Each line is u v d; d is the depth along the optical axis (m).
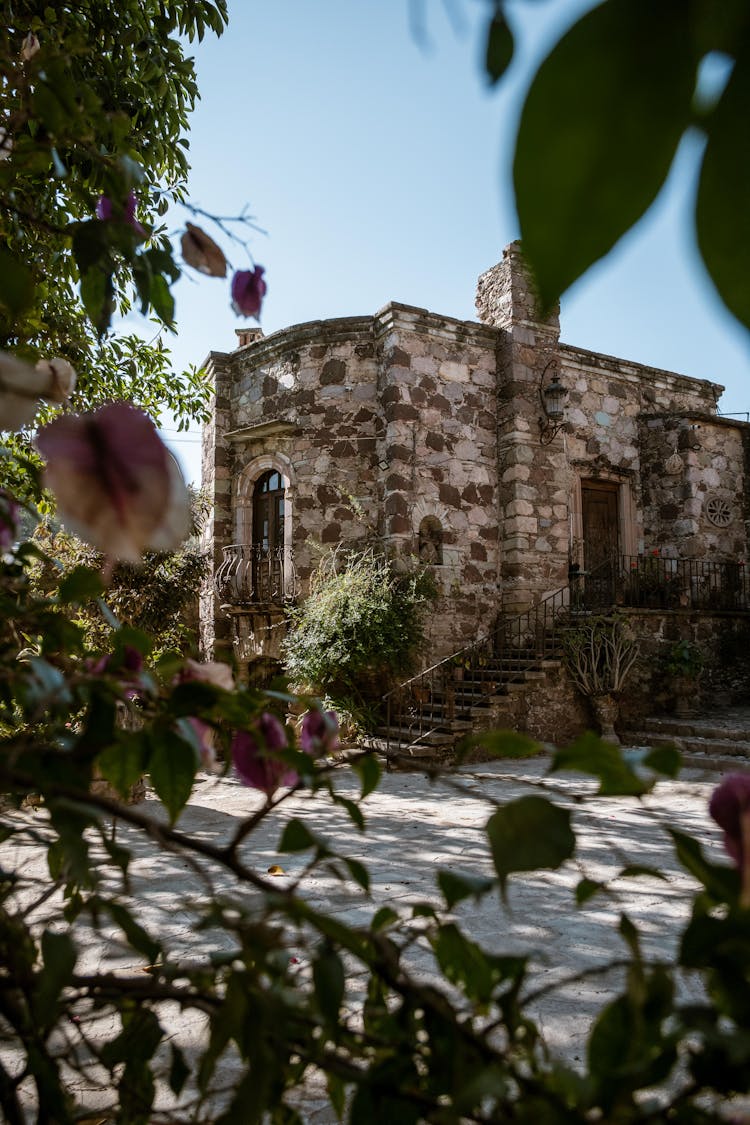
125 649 0.74
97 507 0.46
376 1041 0.65
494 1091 0.50
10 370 0.58
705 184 0.25
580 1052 2.14
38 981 0.59
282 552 11.20
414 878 3.97
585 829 4.97
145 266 0.78
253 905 0.58
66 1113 0.70
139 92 2.42
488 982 0.67
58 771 0.63
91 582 0.76
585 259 0.24
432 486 10.66
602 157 0.25
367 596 9.51
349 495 10.62
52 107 0.77
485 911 3.43
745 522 12.77
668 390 13.38
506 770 7.46
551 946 3.00
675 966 0.55
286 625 10.64
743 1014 0.53
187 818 5.45
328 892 3.61
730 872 0.53
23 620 0.76
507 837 0.53
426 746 8.09
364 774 0.73
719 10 0.24
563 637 9.88
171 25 3.09
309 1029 0.66
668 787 6.53
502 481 11.27
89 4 2.22
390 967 0.64
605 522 12.42
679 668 9.95
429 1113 0.58
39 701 0.60
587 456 12.09
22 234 1.37
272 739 0.73
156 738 0.68
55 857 0.82
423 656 10.12
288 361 11.39
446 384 11.00
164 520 0.46
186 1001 0.71
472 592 10.84
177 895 3.47
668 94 0.25
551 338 11.61
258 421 11.76
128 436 0.46
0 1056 1.88
